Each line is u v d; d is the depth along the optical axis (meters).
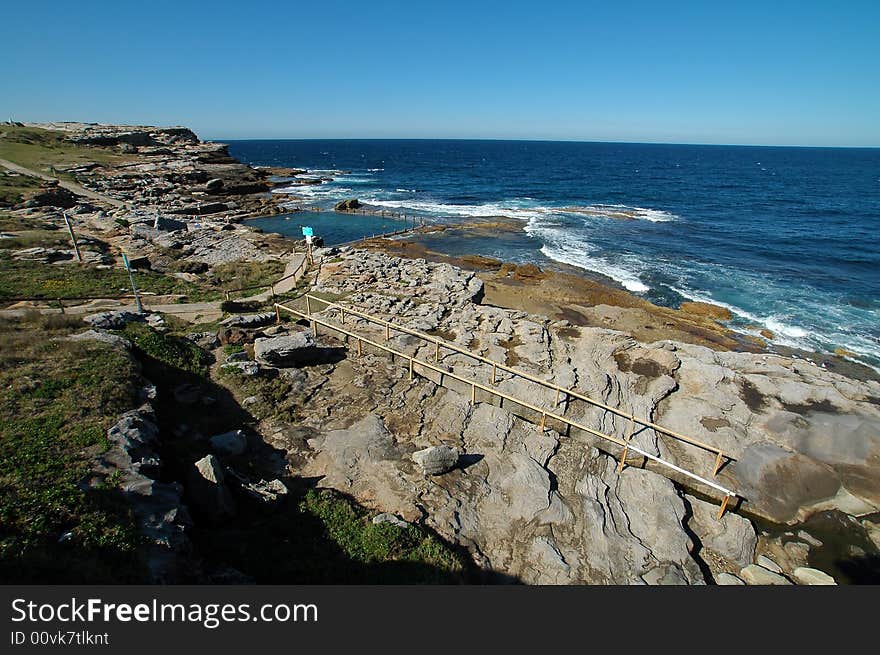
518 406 14.46
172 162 73.56
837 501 12.09
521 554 9.66
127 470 8.43
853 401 15.06
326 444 12.12
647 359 17.03
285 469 11.23
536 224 50.44
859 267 35.34
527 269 33.88
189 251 33.69
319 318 20.19
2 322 15.32
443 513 10.25
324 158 165.12
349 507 9.93
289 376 15.32
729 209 60.91
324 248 36.41
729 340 23.83
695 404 14.83
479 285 26.28
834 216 55.69
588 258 37.97
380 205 62.94
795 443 13.38
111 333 15.07
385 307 21.70
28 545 6.18
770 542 11.15
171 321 19.00
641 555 9.83
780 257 38.09
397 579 8.15
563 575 9.18
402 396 14.64
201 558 7.70
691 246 41.53
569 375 15.70
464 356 16.97
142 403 11.34
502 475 11.57
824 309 27.67
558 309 27.05
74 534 6.61
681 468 11.99
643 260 37.38
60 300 18.95
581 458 12.45
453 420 13.49
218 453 11.09
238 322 18.38
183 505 8.33
